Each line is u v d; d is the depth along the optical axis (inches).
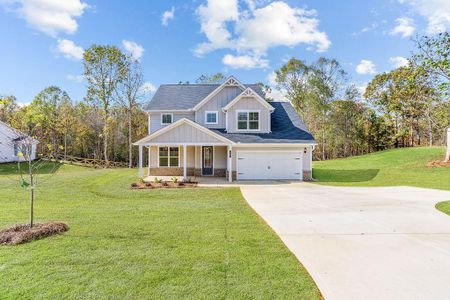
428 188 612.7
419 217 341.4
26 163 1241.4
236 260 204.2
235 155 788.0
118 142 1895.9
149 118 896.3
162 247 229.8
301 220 327.3
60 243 237.0
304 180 781.9
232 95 873.5
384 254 219.8
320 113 1743.4
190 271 185.2
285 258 209.0
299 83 1750.7
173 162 874.1
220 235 264.4
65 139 1819.6
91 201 469.1
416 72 407.8
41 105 1738.4
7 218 326.6
